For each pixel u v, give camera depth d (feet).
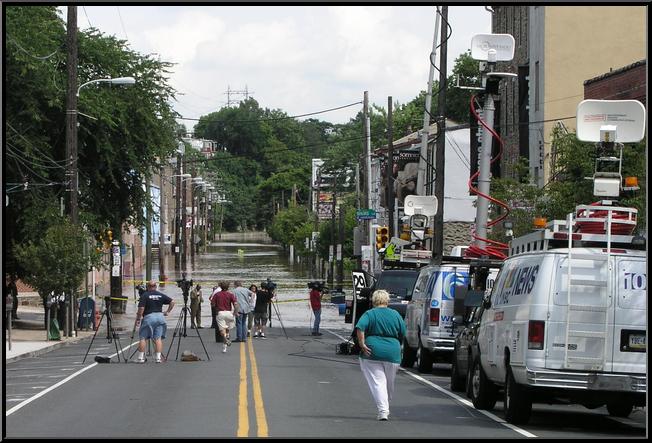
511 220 137.39
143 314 120.78
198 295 197.57
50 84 178.09
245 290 163.63
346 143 615.57
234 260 510.99
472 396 81.00
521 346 67.31
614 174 73.15
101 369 111.45
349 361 124.88
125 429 65.57
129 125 202.80
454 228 274.77
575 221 70.28
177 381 97.45
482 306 79.41
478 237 131.95
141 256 451.12
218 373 106.52
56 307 157.17
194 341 163.84
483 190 132.46
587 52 201.36
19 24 173.68
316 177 646.33
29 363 121.70
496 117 240.12
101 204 207.00
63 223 163.94
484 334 77.36
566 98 201.36
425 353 110.32
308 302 278.87
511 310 70.79
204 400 82.02
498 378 74.02
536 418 75.92
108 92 196.95
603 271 66.23
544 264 66.69
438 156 157.89
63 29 197.77
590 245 68.49
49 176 189.37
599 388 65.62
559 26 201.77
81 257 159.43
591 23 200.75
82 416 72.49
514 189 142.92
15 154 175.52
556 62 201.77
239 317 162.61
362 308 135.74
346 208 437.99
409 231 196.54
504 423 70.33
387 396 71.51
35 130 182.39
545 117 201.16
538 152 203.41
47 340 155.12
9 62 171.12
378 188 376.48
